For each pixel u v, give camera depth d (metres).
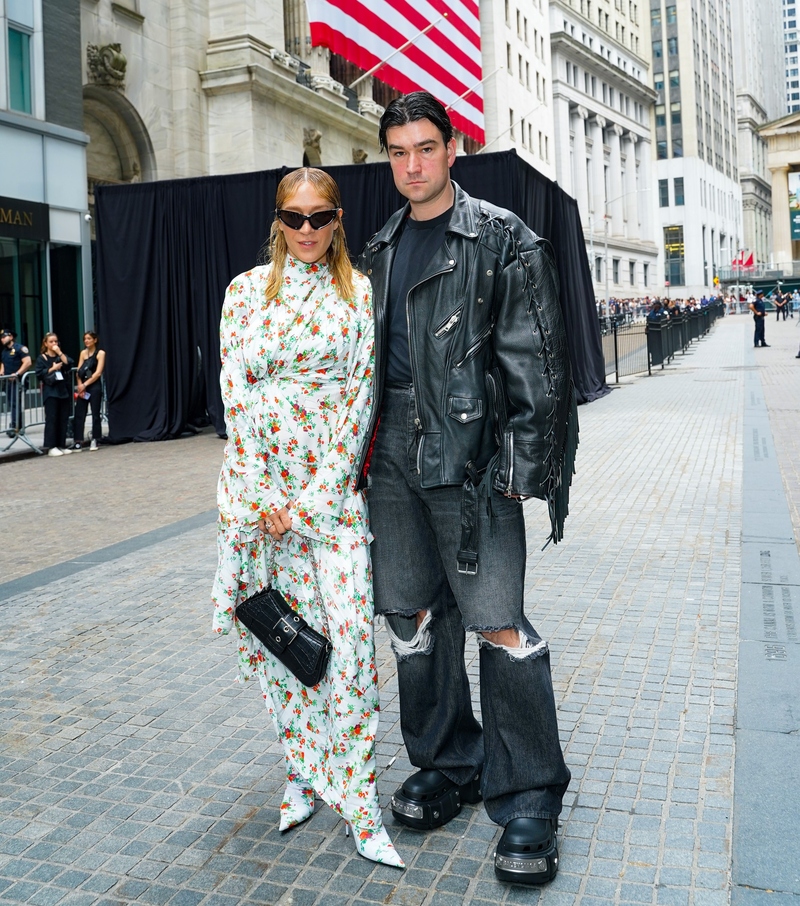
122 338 14.41
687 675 3.79
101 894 2.46
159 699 3.80
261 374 2.48
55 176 18.22
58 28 18.25
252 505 2.47
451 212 2.50
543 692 2.49
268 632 2.49
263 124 23.78
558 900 2.34
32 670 4.20
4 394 12.70
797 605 4.65
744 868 2.42
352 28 13.09
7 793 3.04
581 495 7.84
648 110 94.62
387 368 2.57
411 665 2.67
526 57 54.97
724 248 109.81
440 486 2.44
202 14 23.23
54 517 8.20
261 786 3.04
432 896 2.38
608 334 21.45
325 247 2.43
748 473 8.49
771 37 163.62
